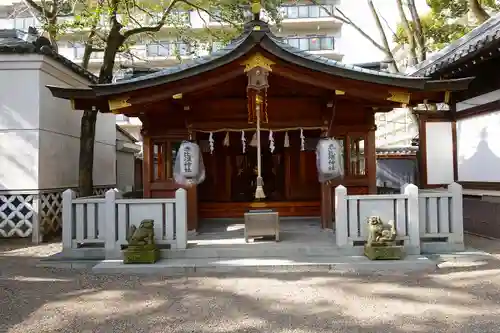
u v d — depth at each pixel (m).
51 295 5.82
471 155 11.09
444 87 8.14
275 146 12.47
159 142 9.67
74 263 7.42
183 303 5.36
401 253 7.14
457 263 7.31
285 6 28.94
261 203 11.93
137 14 16.47
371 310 5.00
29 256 8.78
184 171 8.74
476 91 10.77
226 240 8.36
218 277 6.62
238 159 12.70
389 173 21.72
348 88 8.02
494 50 8.86
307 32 31.23
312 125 9.18
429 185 11.74
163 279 6.57
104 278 6.68
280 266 6.97
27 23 26.50
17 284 6.41
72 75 12.34
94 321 4.79
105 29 15.58
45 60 10.69
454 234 7.75
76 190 13.13
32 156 10.62
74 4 13.54
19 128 10.64
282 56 7.66
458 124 11.72
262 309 5.08
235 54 7.62
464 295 5.52
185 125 9.45
